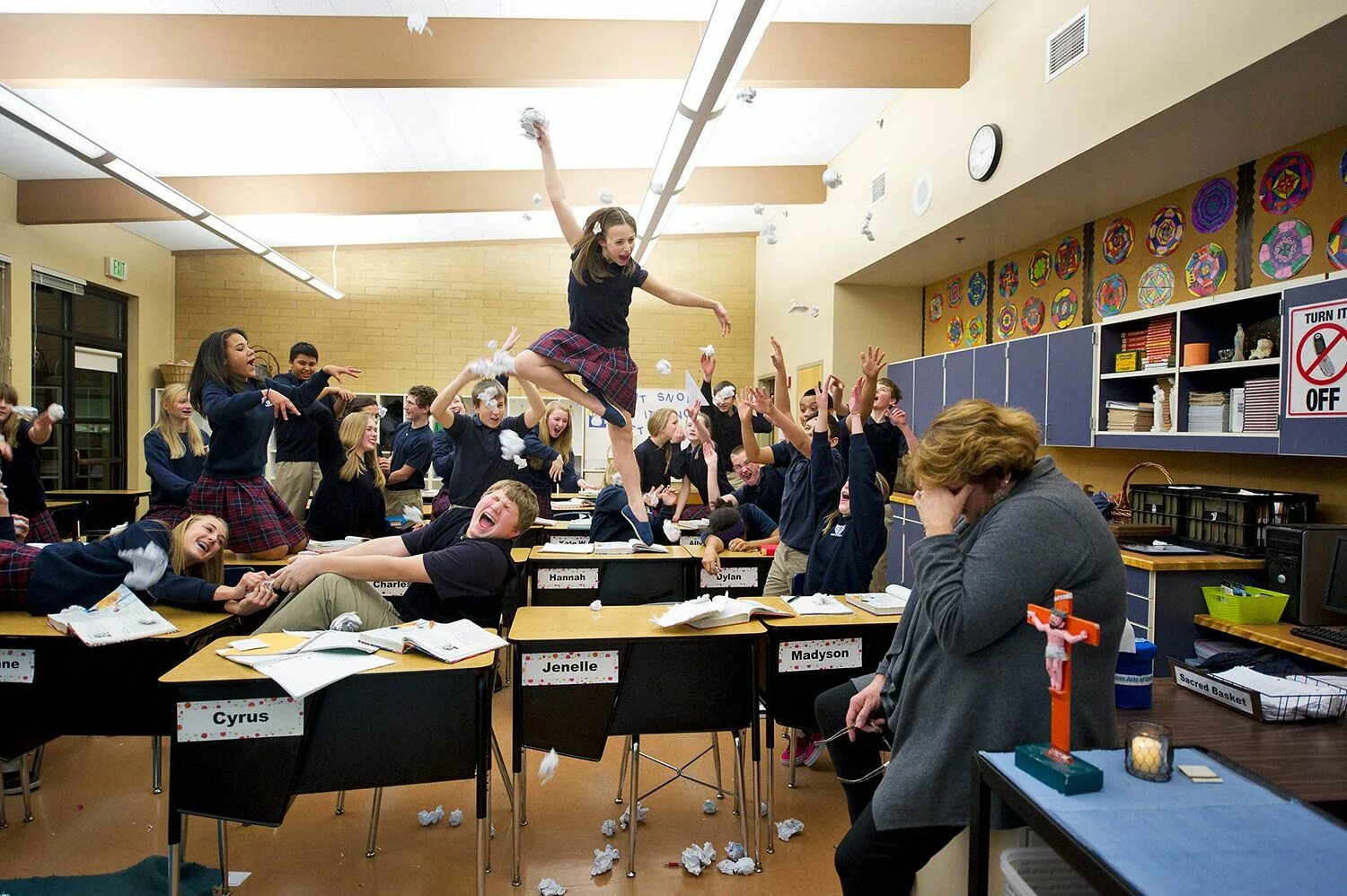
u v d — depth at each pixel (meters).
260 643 2.12
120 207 7.07
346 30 4.50
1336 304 3.09
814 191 7.79
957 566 1.49
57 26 4.35
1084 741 1.47
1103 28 3.88
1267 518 3.58
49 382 7.73
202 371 3.35
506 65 4.61
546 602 3.77
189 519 2.65
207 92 5.45
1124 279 5.01
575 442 10.08
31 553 2.48
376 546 2.81
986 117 4.91
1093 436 4.61
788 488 3.63
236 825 2.68
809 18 4.96
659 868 2.45
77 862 2.42
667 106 5.95
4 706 2.24
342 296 10.05
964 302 6.95
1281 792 1.24
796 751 3.11
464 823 2.73
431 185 7.28
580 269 2.58
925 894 1.85
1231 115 3.52
